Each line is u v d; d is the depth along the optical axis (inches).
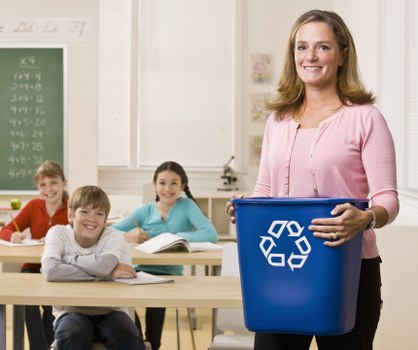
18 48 267.7
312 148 84.7
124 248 123.8
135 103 295.3
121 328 116.3
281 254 76.8
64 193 180.5
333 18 86.0
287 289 76.9
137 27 295.3
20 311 126.0
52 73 268.4
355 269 78.2
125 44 296.0
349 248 75.8
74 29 268.4
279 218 76.5
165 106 297.7
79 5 268.1
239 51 293.9
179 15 296.2
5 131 269.4
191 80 297.3
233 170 294.0
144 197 240.7
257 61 293.9
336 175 83.7
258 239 77.5
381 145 82.6
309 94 87.7
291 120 88.1
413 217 177.9
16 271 176.7
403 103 185.0
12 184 270.2
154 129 297.9
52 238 122.3
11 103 269.0
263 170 91.7
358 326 83.5
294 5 293.9
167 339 188.9
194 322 201.5
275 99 90.6
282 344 84.3
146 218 174.1
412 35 179.6
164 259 142.3
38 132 269.3
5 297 102.8
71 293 105.0
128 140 296.7
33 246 160.1
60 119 269.1
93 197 123.0
